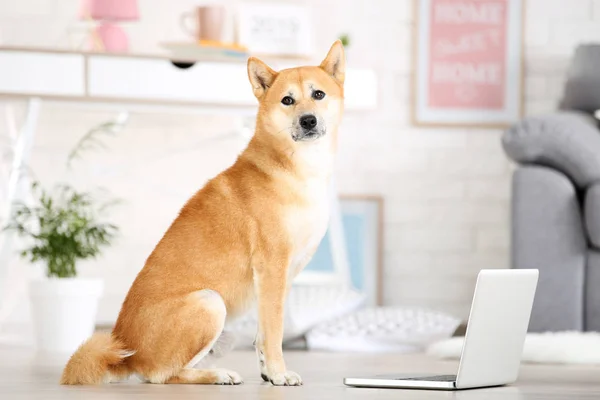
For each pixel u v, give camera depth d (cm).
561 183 358
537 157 364
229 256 221
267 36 446
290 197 221
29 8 462
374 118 484
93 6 422
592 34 486
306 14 452
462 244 486
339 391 205
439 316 386
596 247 354
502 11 485
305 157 224
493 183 486
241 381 219
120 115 464
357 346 361
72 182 462
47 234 361
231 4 474
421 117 484
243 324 371
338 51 239
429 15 484
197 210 225
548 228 357
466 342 208
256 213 220
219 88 399
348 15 482
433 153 486
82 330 355
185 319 214
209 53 404
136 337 217
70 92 386
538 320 357
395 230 484
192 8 472
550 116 372
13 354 334
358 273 481
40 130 461
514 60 484
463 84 485
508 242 485
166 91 395
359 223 481
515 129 368
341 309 391
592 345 305
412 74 484
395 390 208
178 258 220
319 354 344
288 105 226
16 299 439
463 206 486
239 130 469
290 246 221
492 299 209
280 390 206
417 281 484
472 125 485
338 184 483
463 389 210
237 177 227
